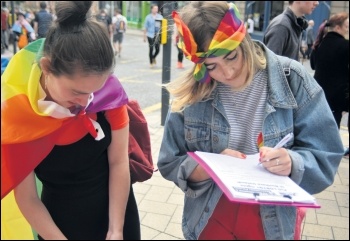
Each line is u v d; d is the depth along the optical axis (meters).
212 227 1.43
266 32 3.51
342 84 3.94
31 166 1.18
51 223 1.23
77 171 1.27
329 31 3.99
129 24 25.20
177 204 2.97
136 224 1.44
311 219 2.81
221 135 1.43
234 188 1.14
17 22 10.03
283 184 1.21
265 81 1.40
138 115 1.64
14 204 1.30
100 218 1.35
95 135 1.23
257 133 1.39
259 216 1.37
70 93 1.12
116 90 1.29
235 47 1.24
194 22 1.26
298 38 3.51
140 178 1.57
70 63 1.06
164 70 4.73
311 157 1.35
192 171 1.40
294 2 3.42
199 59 1.28
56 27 1.10
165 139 1.51
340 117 4.07
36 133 1.15
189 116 1.47
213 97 1.44
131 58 11.89
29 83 1.13
